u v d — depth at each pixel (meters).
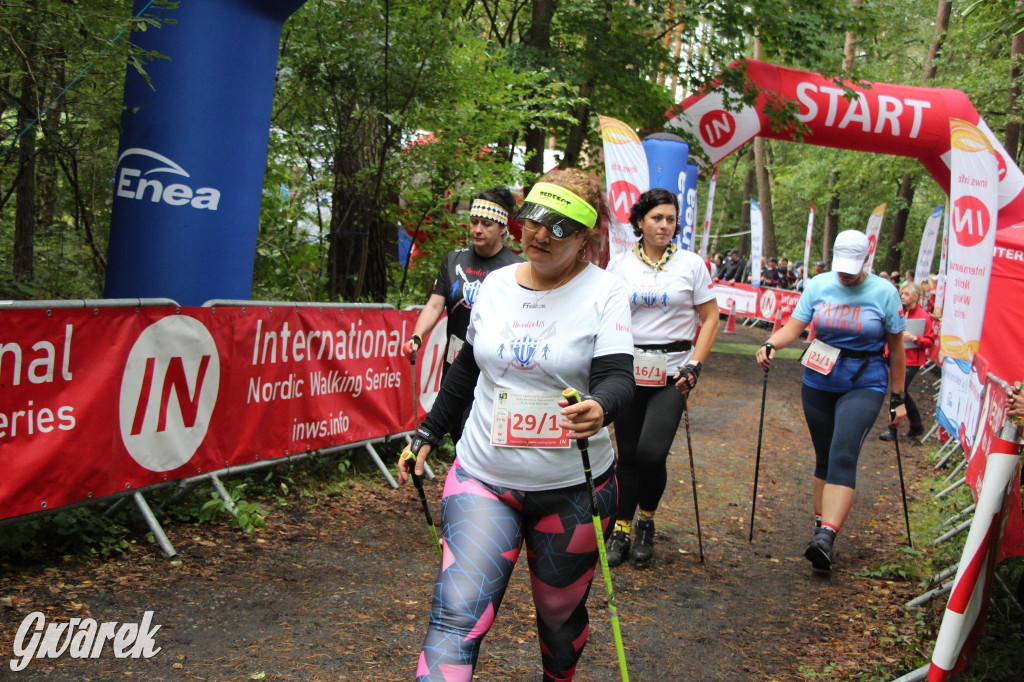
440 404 2.80
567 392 2.26
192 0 5.18
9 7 4.32
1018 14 6.44
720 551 5.26
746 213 35.38
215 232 5.38
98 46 4.57
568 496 2.50
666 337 4.86
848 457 4.94
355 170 7.87
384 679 3.14
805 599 4.49
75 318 3.81
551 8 12.02
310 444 5.41
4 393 3.56
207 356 4.54
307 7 7.28
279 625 3.53
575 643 2.62
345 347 5.66
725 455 8.29
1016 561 4.50
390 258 9.43
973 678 3.47
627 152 8.66
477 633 2.32
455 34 7.46
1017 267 8.63
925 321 9.74
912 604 4.38
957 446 7.96
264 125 5.57
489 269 4.95
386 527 5.02
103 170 6.41
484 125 8.41
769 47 12.73
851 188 27.69
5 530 3.81
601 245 2.57
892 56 26.56
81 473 3.90
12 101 5.47
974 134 5.84
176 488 4.59
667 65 12.49
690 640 3.85
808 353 5.20
